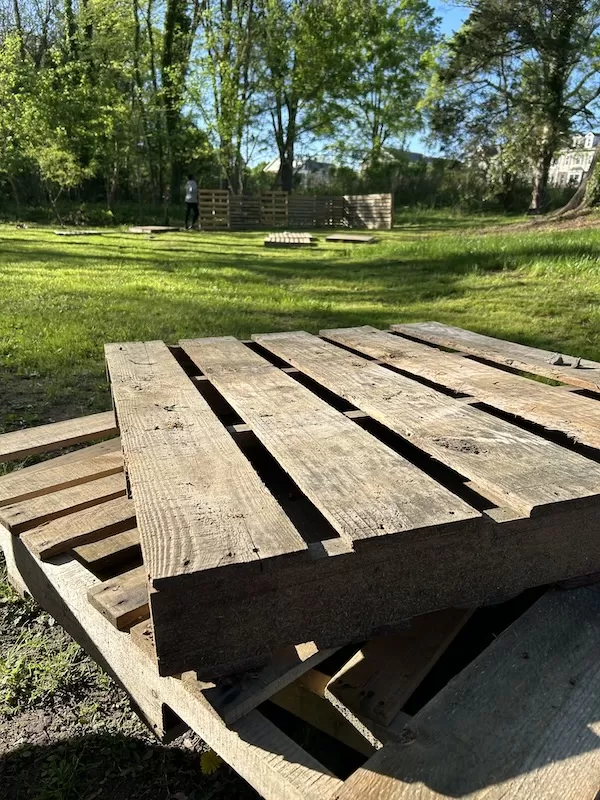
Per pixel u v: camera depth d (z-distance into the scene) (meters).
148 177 28.66
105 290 7.93
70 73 21.70
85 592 1.83
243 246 15.12
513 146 25.33
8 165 21.44
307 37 28.61
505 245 10.73
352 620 1.34
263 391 2.32
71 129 20.97
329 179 36.47
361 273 9.80
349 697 1.33
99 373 4.68
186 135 27.66
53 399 4.17
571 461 1.65
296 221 24.19
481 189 28.70
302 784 1.22
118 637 1.71
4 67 20.81
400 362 2.82
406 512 1.37
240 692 1.32
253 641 1.28
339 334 3.53
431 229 20.92
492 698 1.29
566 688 1.31
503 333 5.84
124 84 27.75
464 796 1.09
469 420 1.97
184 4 28.38
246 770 1.35
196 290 8.09
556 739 1.20
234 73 27.92
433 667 1.59
